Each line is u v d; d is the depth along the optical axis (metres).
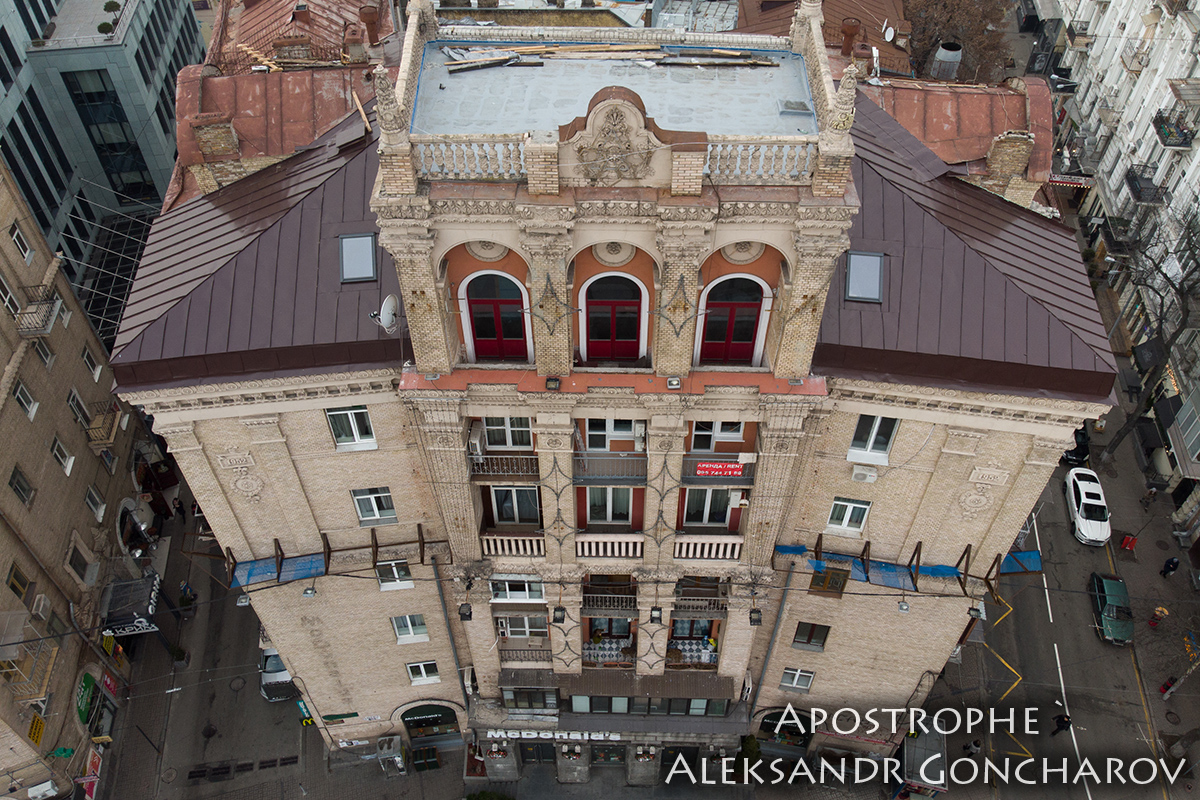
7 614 33.00
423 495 28.00
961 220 26.03
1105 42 73.31
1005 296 24.02
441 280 20.98
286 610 30.78
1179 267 54.47
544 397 22.78
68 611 38.12
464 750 39.91
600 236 19.95
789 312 21.20
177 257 26.12
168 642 43.56
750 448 25.69
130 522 46.12
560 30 24.66
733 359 23.91
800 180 19.23
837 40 46.25
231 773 39.19
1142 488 52.72
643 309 22.47
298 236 24.88
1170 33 60.09
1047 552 48.91
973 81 66.50
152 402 23.97
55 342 40.78
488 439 26.16
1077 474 51.28
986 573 28.42
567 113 21.84
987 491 25.88
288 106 32.44
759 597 28.75
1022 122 31.88
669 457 24.50
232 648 43.38
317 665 33.56
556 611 29.80
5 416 35.56
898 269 24.38
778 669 33.88
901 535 28.00
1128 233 59.44
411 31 22.53
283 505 27.62
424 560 29.62
